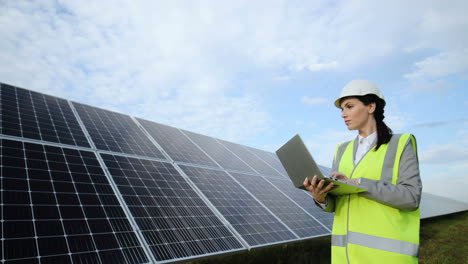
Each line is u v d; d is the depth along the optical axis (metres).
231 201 10.32
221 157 14.98
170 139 13.74
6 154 6.78
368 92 2.71
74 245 5.49
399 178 2.47
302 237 9.86
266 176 15.55
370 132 2.84
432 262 12.27
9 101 9.15
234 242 7.92
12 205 5.57
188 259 6.49
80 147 8.84
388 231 2.38
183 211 8.28
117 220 6.64
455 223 23.08
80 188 7.04
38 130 8.52
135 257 5.89
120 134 11.34
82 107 11.86
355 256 2.49
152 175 9.41
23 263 4.69
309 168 2.60
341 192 2.70
